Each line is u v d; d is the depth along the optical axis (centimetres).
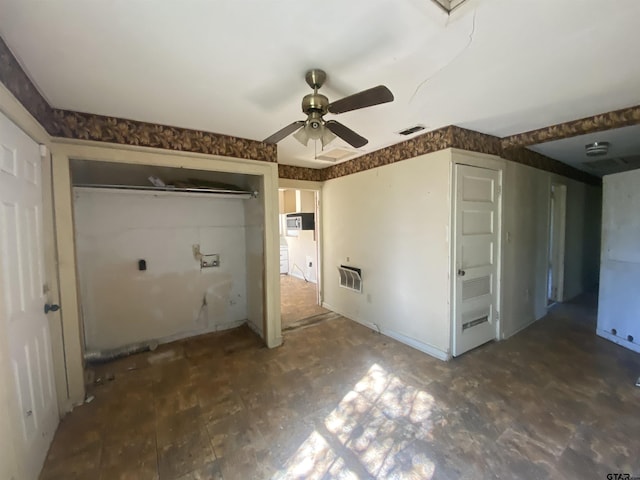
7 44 135
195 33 131
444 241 275
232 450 173
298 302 499
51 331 196
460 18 123
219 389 239
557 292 468
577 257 504
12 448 129
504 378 247
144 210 326
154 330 335
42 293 182
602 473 152
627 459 161
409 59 155
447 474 154
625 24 127
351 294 408
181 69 161
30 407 155
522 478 151
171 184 336
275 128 260
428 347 298
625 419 193
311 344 328
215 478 154
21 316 150
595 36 137
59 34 129
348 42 139
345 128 179
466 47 145
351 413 206
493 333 322
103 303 305
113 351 302
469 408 208
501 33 134
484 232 302
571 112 234
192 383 249
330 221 445
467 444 174
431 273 291
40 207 185
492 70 167
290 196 759
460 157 271
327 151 350
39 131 183
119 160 231
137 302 324
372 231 365
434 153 278
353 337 346
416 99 207
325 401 220
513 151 328
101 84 176
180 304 351
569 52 150
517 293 349
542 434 181
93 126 221
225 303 383
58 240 210
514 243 339
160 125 247
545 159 389
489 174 299
